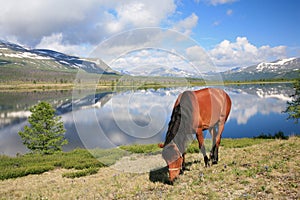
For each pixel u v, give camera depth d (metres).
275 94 90.88
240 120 40.84
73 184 9.60
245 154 10.51
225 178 7.28
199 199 6.19
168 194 6.77
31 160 16.03
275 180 6.64
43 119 23.44
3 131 39.19
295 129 32.31
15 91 141.62
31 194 8.73
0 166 14.58
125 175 9.20
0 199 8.34
